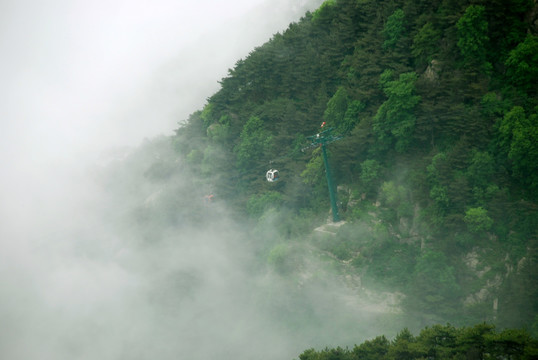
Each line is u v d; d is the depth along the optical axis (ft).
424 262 420.77
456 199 420.77
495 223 414.21
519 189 419.54
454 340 307.37
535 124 402.72
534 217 404.57
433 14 467.11
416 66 483.10
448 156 430.20
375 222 469.57
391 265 447.42
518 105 419.74
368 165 476.54
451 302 403.34
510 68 429.38
